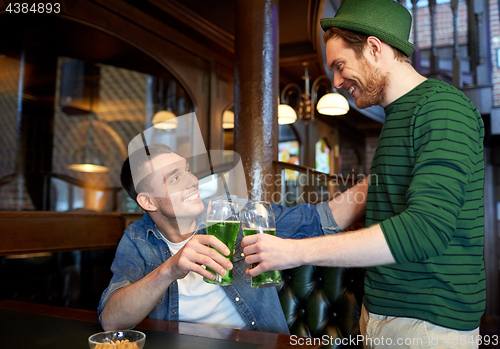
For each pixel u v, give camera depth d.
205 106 4.72
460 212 0.90
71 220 2.79
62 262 3.07
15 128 5.29
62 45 4.02
